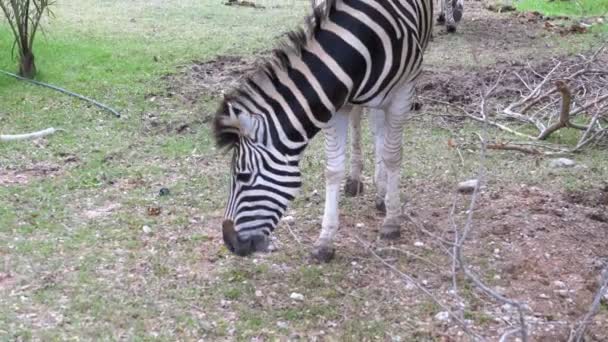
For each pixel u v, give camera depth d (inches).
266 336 137.3
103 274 158.9
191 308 146.4
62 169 217.6
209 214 191.5
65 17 427.8
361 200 203.0
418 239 178.7
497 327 141.8
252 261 166.7
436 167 226.5
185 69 326.6
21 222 182.5
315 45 143.6
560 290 156.3
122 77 312.3
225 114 140.8
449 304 149.6
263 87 142.6
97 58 339.0
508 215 191.0
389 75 150.2
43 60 330.0
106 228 181.2
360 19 144.0
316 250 166.6
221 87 302.5
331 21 144.6
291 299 150.6
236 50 363.3
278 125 141.4
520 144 246.4
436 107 283.4
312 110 142.9
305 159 232.2
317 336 137.6
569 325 141.7
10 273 157.3
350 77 144.4
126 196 200.8
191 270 161.9
